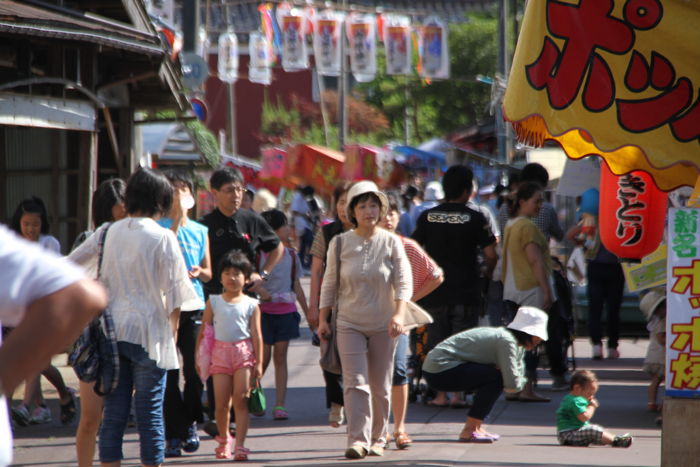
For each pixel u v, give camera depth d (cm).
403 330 2077
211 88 15800
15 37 3034
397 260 2098
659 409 2711
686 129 1727
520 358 2278
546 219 3141
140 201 1738
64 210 3844
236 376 2111
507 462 2053
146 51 3247
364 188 2097
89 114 3416
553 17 1770
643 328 4325
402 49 7662
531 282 2816
